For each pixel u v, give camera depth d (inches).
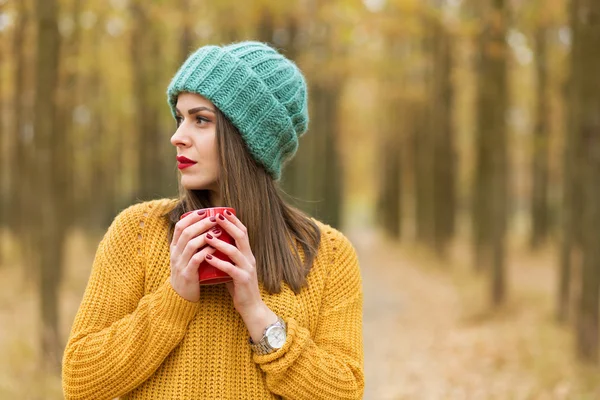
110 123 616.7
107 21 350.3
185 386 60.8
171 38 371.9
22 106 404.2
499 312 336.8
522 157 730.2
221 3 323.0
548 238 734.5
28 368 215.6
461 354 261.9
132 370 59.0
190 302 58.9
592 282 224.4
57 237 232.7
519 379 216.2
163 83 373.4
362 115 853.2
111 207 804.0
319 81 471.5
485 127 386.6
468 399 203.0
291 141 68.1
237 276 57.8
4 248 605.0
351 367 64.8
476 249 496.4
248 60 64.1
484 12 325.7
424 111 659.4
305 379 60.9
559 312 299.7
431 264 586.2
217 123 62.7
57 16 230.1
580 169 240.4
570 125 276.1
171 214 65.8
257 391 62.1
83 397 59.3
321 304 68.1
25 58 308.5
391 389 223.3
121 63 418.0
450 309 372.5
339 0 376.8
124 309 62.6
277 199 68.7
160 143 501.0
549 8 321.7
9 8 250.5
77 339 60.4
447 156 593.0
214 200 68.4
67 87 360.8
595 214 222.1
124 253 63.9
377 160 1079.0
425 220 679.7
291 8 354.6
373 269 621.9
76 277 454.0
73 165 553.3
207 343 61.6
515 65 391.2
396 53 533.3
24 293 399.5
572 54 233.6
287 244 66.7
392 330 330.6
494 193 346.0
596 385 201.2
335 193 682.8
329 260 70.1
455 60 509.7
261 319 59.6
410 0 358.6
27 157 436.1
